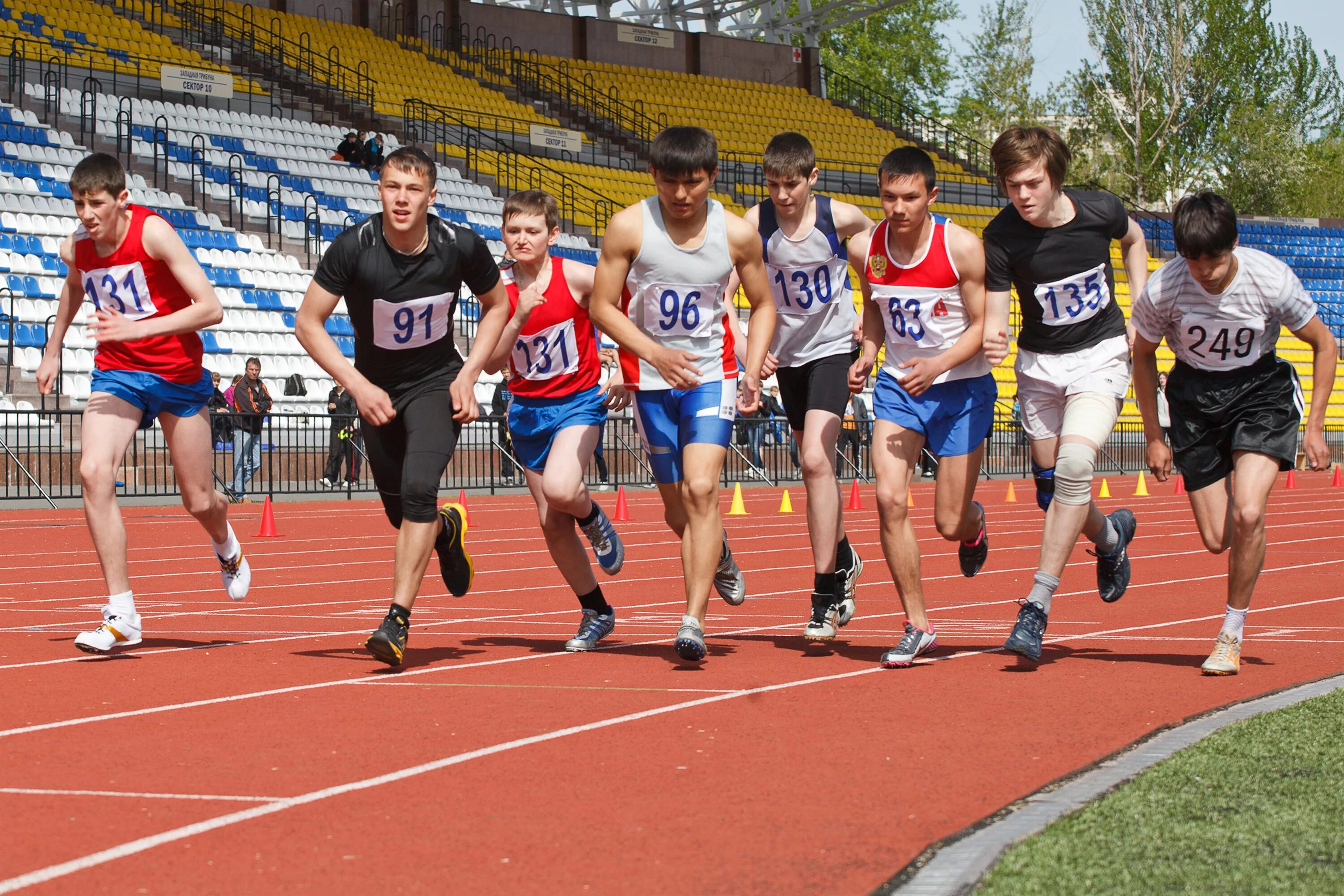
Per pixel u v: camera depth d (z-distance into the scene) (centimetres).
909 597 784
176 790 510
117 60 3716
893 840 449
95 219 768
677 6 5334
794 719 637
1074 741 591
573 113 4716
